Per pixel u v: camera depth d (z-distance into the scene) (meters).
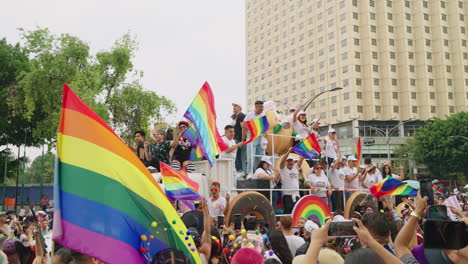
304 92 89.50
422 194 3.21
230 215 8.09
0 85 36.66
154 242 3.24
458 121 57.69
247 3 111.81
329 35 84.94
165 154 9.69
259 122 9.12
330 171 11.34
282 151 11.27
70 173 3.00
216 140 7.61
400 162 67.69
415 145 62.00
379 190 7.91
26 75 30.28
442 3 85.50
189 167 8.98
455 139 56.66
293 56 93.25
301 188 10.68
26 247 5.91
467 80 84.00
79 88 28.77
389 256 2.82
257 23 106.62
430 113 81.75
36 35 29.75
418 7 84.31
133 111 33.31
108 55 32.72
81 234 2.92
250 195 8.45
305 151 9.89
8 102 33.12
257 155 10.48
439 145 57.62
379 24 82.69
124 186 3.19
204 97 7.63
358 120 79.25
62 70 29.44
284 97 95.00
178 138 8.69
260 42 104.75
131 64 33.75
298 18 92.69
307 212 9.40
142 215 3.22
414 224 3.21
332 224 3.15
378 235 3.49
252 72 107.06
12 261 5.59
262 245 5.34
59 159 3.00
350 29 81.19
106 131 3.22
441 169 58.41
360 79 80.81
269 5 102.31
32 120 35.47
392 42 82.75
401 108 81.62
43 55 29.83
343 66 81.56
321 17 86.88
